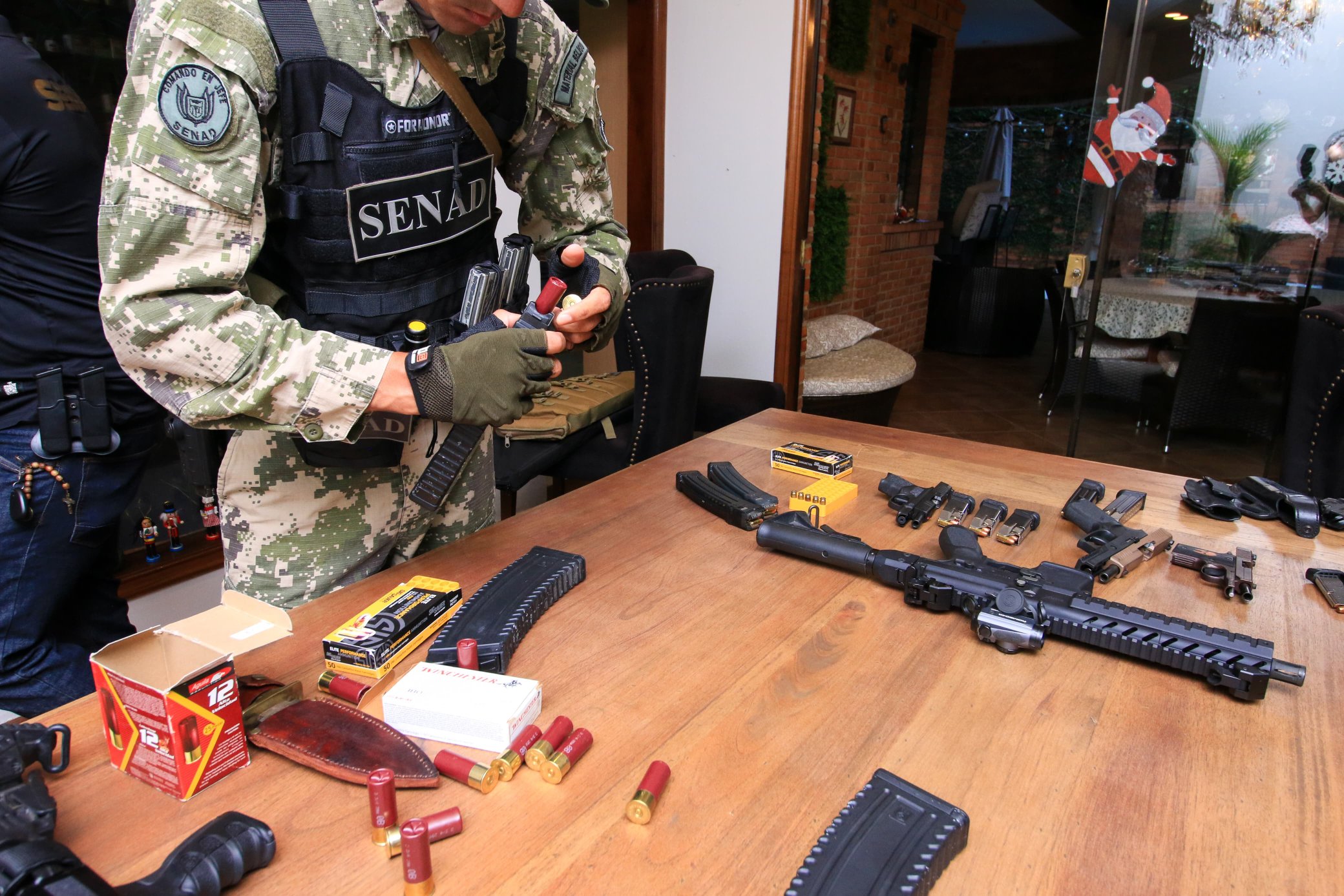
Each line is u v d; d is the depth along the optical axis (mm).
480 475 1435
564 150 1294
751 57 3268
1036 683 908
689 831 680
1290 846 682
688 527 1312
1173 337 4074
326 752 741
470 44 1058
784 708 850
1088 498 1429
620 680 891
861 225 5609
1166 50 3363
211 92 839
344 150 985
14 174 1275
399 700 785
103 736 783
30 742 712
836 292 5117
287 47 917
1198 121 3498
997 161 9945
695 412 2781
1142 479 1559
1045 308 9148
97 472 1471
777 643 974
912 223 6469
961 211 7879
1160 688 904
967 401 5445
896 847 645
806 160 3322
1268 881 645
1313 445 2146
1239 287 3834
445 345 921
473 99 1093
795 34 3150
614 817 694
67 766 734
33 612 1444
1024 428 4797
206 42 838
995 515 1336
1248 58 3350
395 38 978
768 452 1691
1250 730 833
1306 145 3449
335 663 876
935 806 689
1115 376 4234
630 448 2654
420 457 1244
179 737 685
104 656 716
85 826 665
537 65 1168
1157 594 1120
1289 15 3250
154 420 1575
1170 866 659
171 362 854
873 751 787
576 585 1107
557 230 1364
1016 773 763
